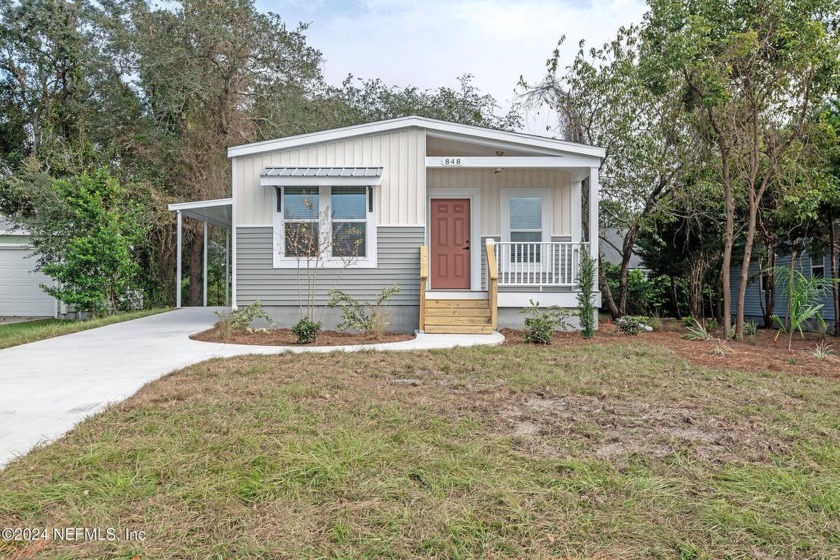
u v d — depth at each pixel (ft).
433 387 16.57
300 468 9.97
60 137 60.49
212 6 57.21
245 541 7.67
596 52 41.04
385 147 32.42
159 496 8.88
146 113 64.64
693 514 8.62
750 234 29.40
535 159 31.94
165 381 16.67
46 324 43.91
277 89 63.10
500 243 32.96
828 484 9.67
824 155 29.55
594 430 12.53
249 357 21.25
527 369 19.24
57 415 13.01
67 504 8.61
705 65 27.37
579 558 7.39
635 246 49.98
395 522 8.23
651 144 37.40
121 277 44.09
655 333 31.73
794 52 26.40
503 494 9.17
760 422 13.25
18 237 51.11
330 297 32.12
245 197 32.19
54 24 61.77
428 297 32.91
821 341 29.63
